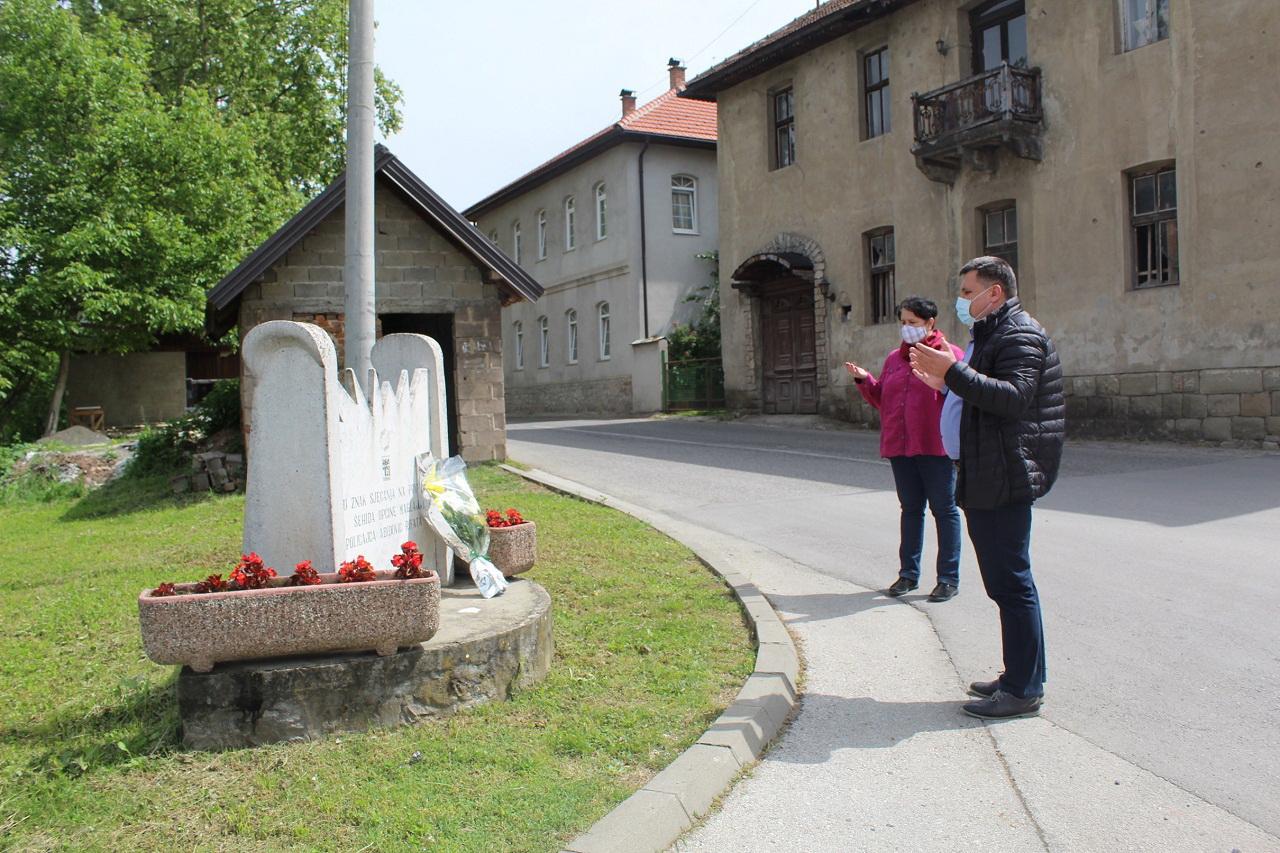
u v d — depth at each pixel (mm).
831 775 3752
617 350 29344
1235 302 13664
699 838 3299
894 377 6340
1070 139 15688
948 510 6172
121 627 6047
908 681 4758
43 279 18953
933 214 18172
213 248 20250
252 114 27297
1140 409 14859
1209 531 7691
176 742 3982
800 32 19984
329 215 13250
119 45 22047
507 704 4348
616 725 4125
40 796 3580
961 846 3178
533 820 3271
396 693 4102
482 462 14164
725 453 15039
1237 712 4129
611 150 29250
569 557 7496
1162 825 3238
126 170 20047
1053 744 3922
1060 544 7508
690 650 5152
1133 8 15008
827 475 12062
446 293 14031
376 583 4012
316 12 28547
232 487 12688
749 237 22922
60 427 25234
